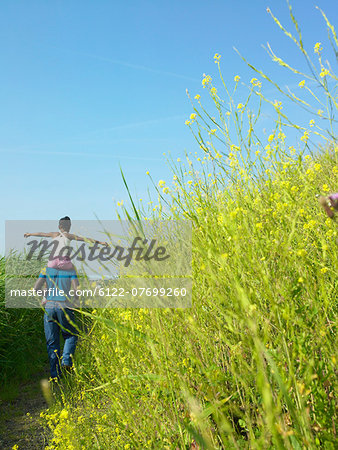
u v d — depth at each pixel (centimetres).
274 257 171
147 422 188
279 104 233
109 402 282
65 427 249
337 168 229
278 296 147
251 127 242
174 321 196
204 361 183
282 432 99
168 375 174
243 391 164
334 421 131
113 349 228
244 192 238
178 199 231
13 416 384
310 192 228
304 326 134
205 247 175
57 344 468
